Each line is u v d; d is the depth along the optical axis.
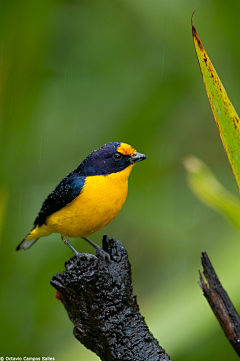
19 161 10.73
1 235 10.02
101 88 12.23
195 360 9.16
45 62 11.13
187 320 8.35
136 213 13.07
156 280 13.52
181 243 13.56
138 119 12.09
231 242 9.45
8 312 10.56
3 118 10.19
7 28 9.84
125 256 6.61
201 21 11.48
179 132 13.91
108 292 6.11
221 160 14.52
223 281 8.60
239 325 5.66
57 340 10.57
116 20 12.58
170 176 13.30
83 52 12.35
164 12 11.92
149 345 5.89
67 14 12.49
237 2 10.26
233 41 10.59
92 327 6.12
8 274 10.78
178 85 12.29
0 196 9.82
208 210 13.68
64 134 12.06
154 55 12.29
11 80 10.03
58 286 6.25
